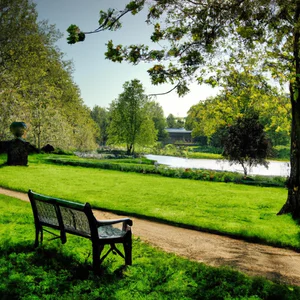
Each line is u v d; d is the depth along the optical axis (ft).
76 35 20.59
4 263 18.15
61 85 149.38
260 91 35.40
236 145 81.00
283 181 75.31
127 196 50.67
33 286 15.31
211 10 23.66
